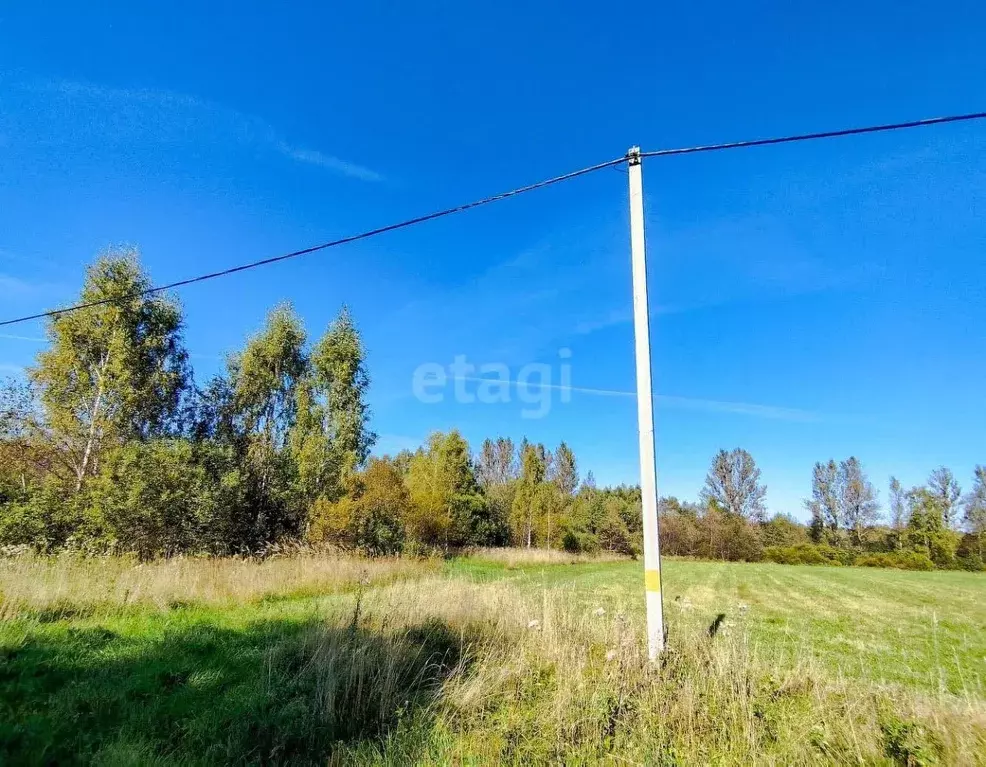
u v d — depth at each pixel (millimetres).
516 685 4520
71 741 3475
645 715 3812
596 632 5797
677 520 48875
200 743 3652
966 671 7211
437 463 33469
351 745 3682
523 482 39062
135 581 8711
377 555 20266
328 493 22172
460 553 28828
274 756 3477
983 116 4496
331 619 5914
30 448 16797
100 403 18000
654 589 4980
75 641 5812
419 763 3379
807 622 11531
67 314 17625
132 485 15906
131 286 18812
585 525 41219
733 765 3309
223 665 5395
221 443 20984
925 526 44562
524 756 3455
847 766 3279
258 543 20047
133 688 4535
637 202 5688
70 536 14078
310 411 24188
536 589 8617
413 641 5605
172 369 20625
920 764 3172
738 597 16688
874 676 6730
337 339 25016
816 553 44500
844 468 53625
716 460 55312
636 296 5539
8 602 6723
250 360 24484
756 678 4375
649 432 5246
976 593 19672
